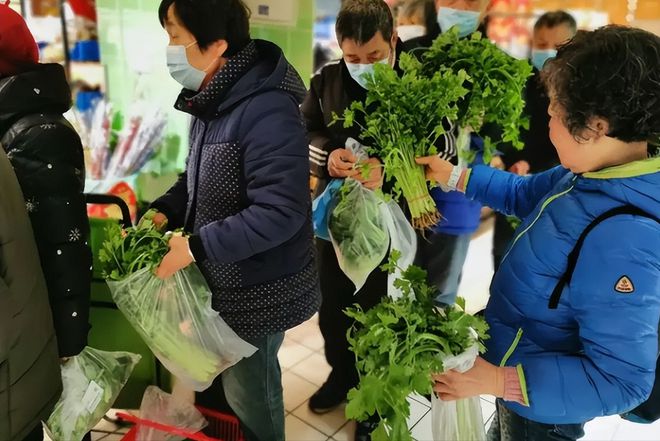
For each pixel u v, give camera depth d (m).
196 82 1.49
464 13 2.32
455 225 2.36
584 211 1.09
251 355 1.65
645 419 1.38
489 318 1.29
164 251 1.51
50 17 2.63
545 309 1.17
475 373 1.13
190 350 1.58
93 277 2.01
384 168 1.75
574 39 1.05
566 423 1.19
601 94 0.98
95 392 1.68
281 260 1.54
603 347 1.05
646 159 1.05
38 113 1.47
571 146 1.08
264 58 1.50
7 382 1.36
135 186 2.57
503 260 1.28
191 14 1.38
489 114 1.74
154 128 2.57
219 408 2.11
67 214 1.48
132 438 2.00
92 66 2.66
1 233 1.30
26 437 1.56
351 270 1.93
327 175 2.01
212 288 1.58
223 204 1.52
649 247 1.02
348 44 1.82
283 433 1.81
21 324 1.37
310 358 2.71
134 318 1.55
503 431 1.40
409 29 2.63
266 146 1.41
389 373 1.11
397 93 1.58
